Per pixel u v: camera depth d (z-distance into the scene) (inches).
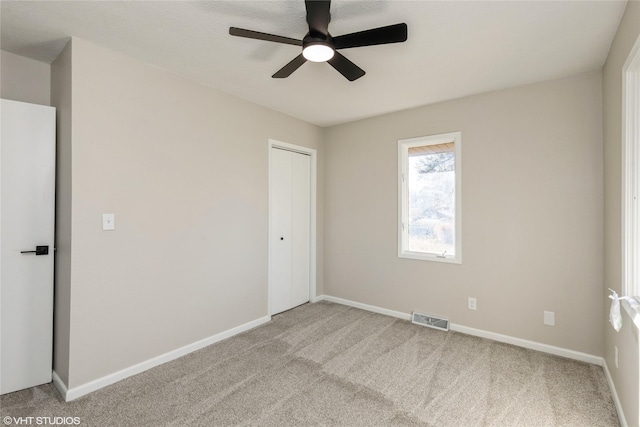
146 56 90.6
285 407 76.4
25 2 66.4
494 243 114.9
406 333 121.6
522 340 109.5
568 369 93.9
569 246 101.3
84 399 79.2
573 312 100.8
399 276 139.3
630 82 65.9
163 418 72.3
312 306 155.8
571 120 101.0
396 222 140.3
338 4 67.0
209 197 112.3
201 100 109.4
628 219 66.2
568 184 101.4
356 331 123.6
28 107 82.5
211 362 98.8
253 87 113.0
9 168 80.0
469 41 81.2
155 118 96.7
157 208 97.2
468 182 120.3
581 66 94.8
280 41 68.2
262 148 132.5
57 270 86.7
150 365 94.8
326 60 72.9
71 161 79.7
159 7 68.7
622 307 69.7
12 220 80.6
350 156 156.5
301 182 157.8
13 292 81.2
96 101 83.8
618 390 74.9
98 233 84.1
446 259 125.8
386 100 125.0
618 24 72.7
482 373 92.0
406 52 86.8
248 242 126.6
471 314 120.3
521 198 109.7
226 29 77.4
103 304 85.3
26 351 83.2
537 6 67.1
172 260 101.1
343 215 159.2
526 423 70.7
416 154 137.4
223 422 71.1
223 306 117.0
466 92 116.4
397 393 82.1
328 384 86.4
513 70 97.7
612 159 81.4
